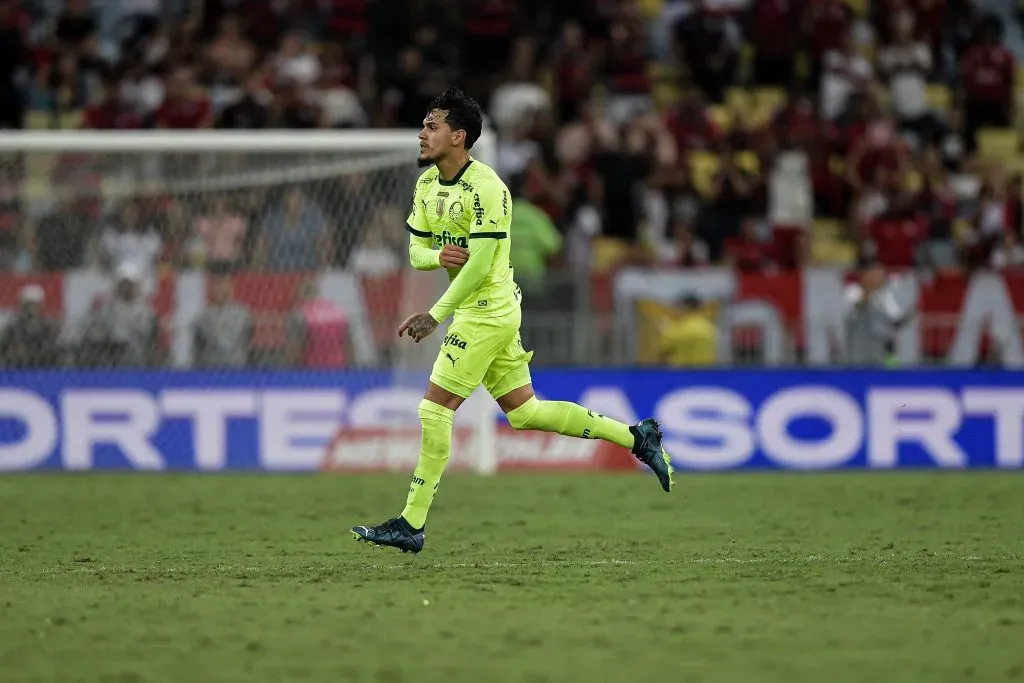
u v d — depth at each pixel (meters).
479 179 25.83
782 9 70.19
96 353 47.47
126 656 18.08
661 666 17.34
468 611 21.06
